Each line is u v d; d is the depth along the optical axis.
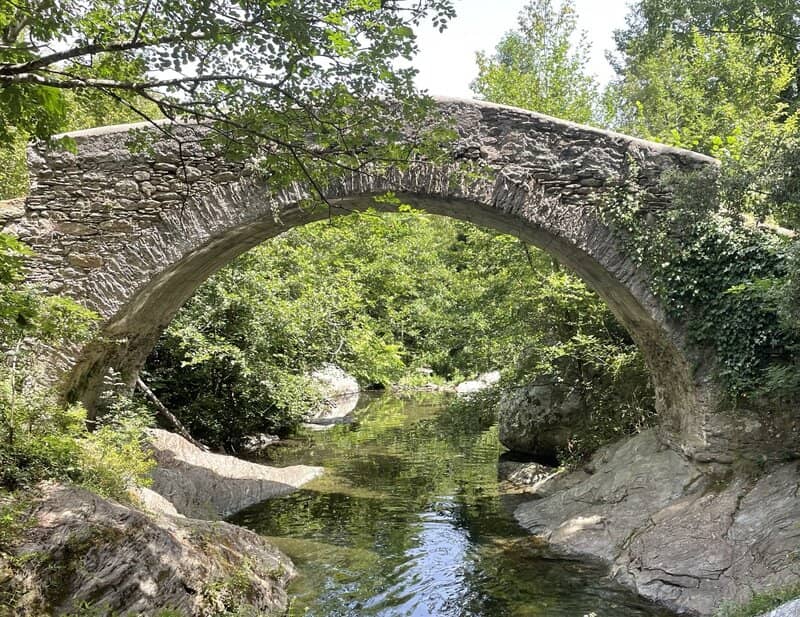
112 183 7.74
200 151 7.74
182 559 5.09
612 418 10.37
